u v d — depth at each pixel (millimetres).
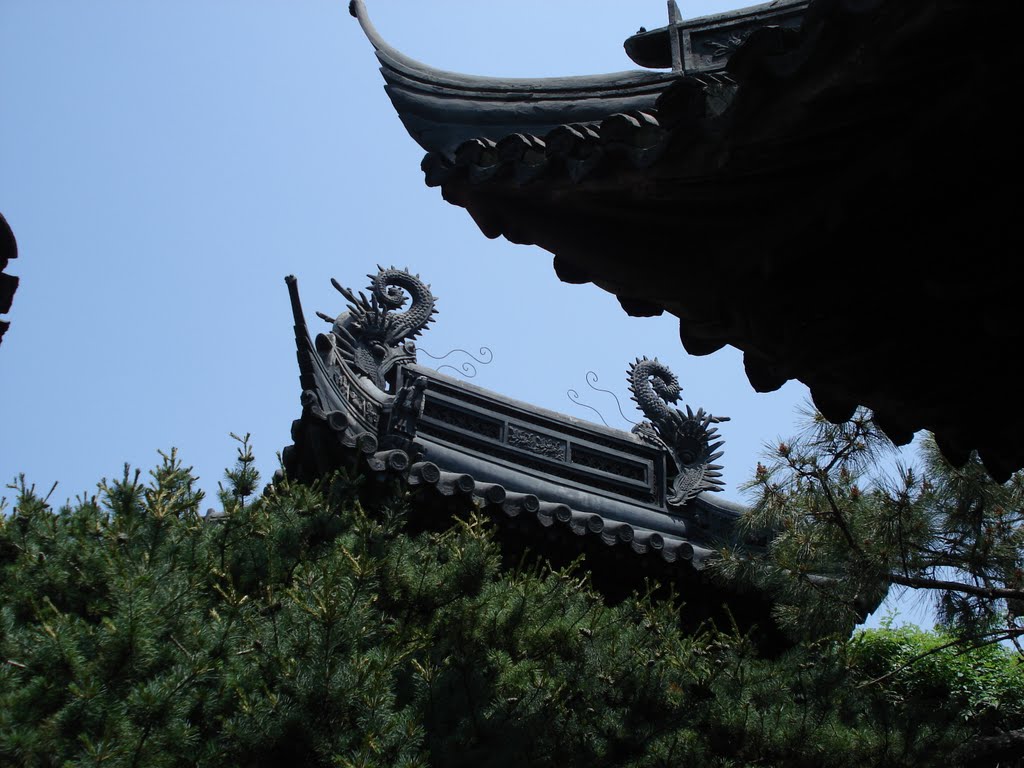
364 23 7902
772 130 5707
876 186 5918
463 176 7113
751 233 6664
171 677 9906
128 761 9281
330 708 10602
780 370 7141
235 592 11859
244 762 10312
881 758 13750
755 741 13305
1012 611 14688
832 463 14516
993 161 5574
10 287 6730
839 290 6531
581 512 17281
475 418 18156
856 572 14195
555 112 7465
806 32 5281
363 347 18109
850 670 14781
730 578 15852
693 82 5875
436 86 7477
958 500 14203
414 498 15727
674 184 6371
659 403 20109
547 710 12570
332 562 12852
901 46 5090
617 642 13719
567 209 6902
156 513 12570
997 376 6621
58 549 12297
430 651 12719
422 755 10625
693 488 19281
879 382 6910
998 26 4934
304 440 15703
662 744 12852
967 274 6129
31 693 9734
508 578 14039
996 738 14172
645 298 7324
